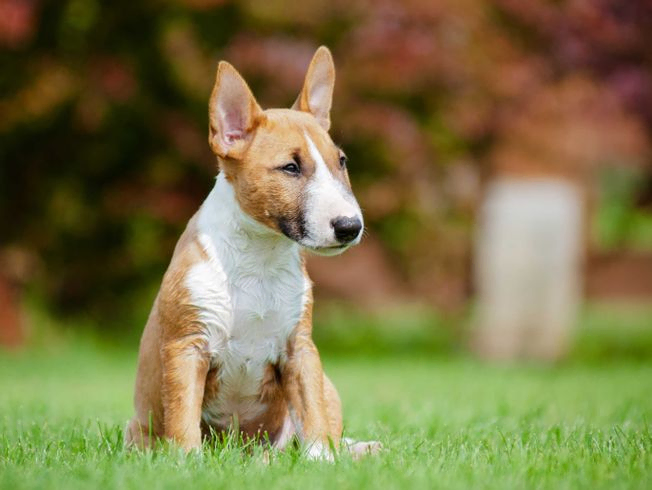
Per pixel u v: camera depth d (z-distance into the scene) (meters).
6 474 4.92
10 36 14.12
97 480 4.77
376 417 7.70
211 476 4.79
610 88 15.05
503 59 15.51
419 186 16.30
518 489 4.53
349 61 15.12
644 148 18.28
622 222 22.89
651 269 22.12
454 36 15.27
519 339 15.59
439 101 16.06
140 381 6.03
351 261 18.31
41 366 13.85
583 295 21.36
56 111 15.95
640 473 4.88
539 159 18.52
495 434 6.50
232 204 5.75
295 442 5.84
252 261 5.70
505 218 15.67
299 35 15.57
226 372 5.79
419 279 17.39
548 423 7.22
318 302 17.81
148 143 16.69
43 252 17.06
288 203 5.57
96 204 16.83
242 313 5.70
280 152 5.63
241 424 6.02
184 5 15.28
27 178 16.84
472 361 15.58
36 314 16.50
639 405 8.29
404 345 17.52
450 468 5.04
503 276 15.62
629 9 14.72
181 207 16.11
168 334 5.67
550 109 15.91
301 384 5.80
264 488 4.57
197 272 5.65
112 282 17.69
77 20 15.80
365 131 15.38
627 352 16.58
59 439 6.20
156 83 16.14
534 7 15.06
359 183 16.61
